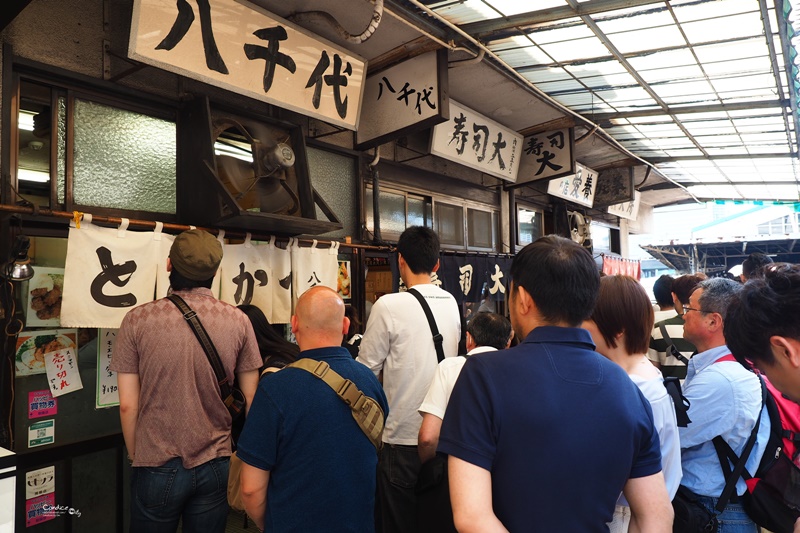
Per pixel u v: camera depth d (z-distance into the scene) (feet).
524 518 4.17
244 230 12.45
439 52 14.92
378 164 18.30
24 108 9.84
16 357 9.58
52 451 9.97
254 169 12.28
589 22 13.56
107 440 10.78
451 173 21.79
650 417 4.77
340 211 16.63
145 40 9.64
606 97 19.66
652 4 12.66
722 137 24.71
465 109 19.27
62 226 10.12
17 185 9.44
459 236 22.24
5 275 8.67
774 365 4.03
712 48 15.28
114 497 10.89
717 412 6.66
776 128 22.91
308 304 7.02
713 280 8.22
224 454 8.00
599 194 31.91
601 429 4.33
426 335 9.38
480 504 4.04
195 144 11.71
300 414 6.31
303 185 13.30
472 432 4.27
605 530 4.32
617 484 4.39
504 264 22.74
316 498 6.25
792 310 3.83
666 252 54.39
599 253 34.30
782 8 12.38
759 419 6.56
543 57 16.02
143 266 10.31
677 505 6.81
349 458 6.48
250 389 8.57
